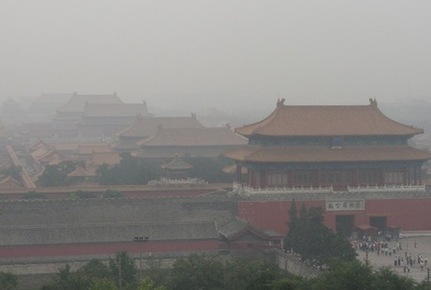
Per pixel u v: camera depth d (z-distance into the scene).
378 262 127.31
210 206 149.25
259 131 154.75
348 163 157.25
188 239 132.12
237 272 94.69
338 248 114.44
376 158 157.12
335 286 81.69
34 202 142.00
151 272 110.06
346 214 154.75
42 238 128.50
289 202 152.00
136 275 112.81
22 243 127.19
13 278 102.38
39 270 125.94
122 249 130.12
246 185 161.50
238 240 133.00
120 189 170.25
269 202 151.25
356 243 146.50
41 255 127.62
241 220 141.12
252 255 131.50
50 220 141.12
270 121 159.75
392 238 152.88
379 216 156.12
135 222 138.50
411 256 132.50
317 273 106.31
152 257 127.88
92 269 101.81
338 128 159.75
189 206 148.38
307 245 117.44
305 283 85.50
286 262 123.94
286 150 157.12
